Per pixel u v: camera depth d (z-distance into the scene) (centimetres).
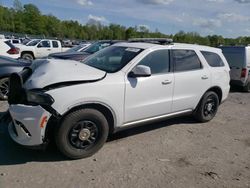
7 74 726
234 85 1145
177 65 542
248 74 1102
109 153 452
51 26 8175
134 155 451
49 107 388
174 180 385
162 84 506
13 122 415
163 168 415
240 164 445
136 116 480
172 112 543
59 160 418
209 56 620
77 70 427
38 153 435
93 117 421
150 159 441
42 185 353
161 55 516
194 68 579
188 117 673
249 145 525
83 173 387
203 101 605
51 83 396
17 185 350
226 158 463
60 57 1023
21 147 451
